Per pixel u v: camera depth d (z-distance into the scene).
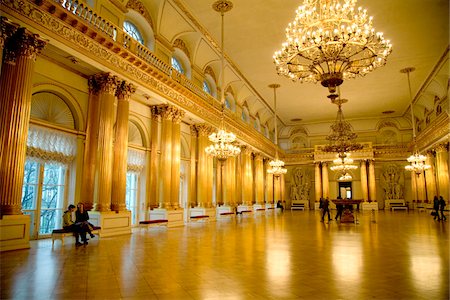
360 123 26.95
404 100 21.52
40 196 8.30
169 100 11.90
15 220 6.20
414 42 13.62
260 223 13.33
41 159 8.22
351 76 8.88
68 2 7.67
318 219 15.62
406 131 25.72
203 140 14.89
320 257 5.57
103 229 8.57
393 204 25.02
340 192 27.25
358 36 7.21
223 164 17.62
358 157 25.91
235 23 12.36
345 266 4.84
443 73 16.02
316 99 21.53
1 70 6.46
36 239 8.04
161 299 3.29
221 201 17.69
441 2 11.06
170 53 12.15
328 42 7.24
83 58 8.22
